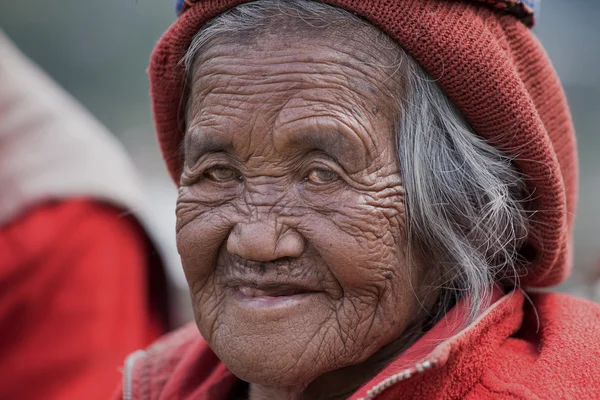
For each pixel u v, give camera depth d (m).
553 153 1.32
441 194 1.33
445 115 1.32
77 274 2.50
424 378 1.23
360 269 1.25
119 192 2.65
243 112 1.25
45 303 2.47
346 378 1.43
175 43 1.39
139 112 5.35
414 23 1.25
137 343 2.53
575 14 5.50
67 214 2.55
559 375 1.27
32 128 2.70
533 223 1.38
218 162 1.30
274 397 1.49
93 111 5.34
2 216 2.54
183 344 1.76
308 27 1.25
